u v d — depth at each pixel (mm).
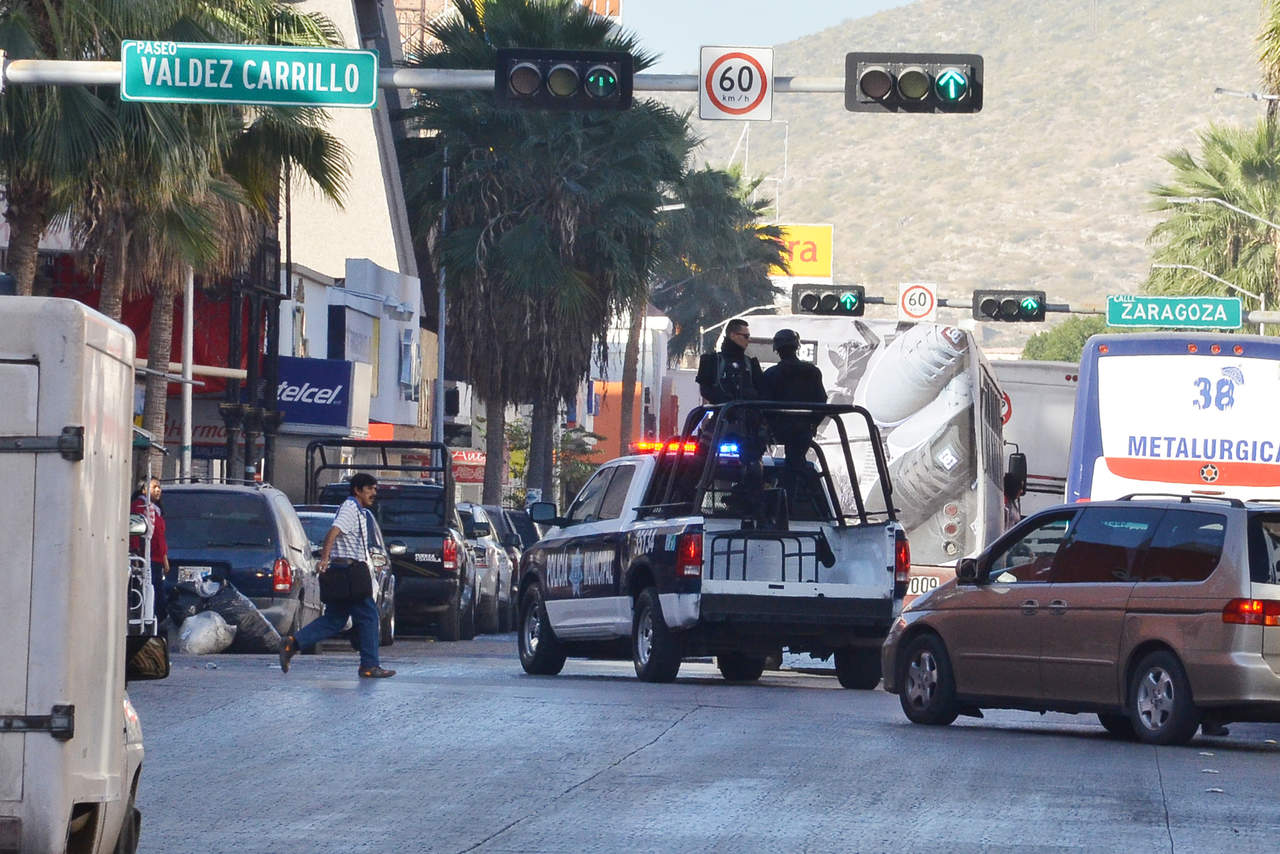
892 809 26672
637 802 27000
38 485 16281
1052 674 37812
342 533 47594
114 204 64812
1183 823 25969
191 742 32938
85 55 60156
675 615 46656
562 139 109438
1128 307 115688
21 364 16312
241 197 72562
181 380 79312
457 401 165750
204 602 56312
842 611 47219
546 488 117250
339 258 143000
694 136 126000
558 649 52406
